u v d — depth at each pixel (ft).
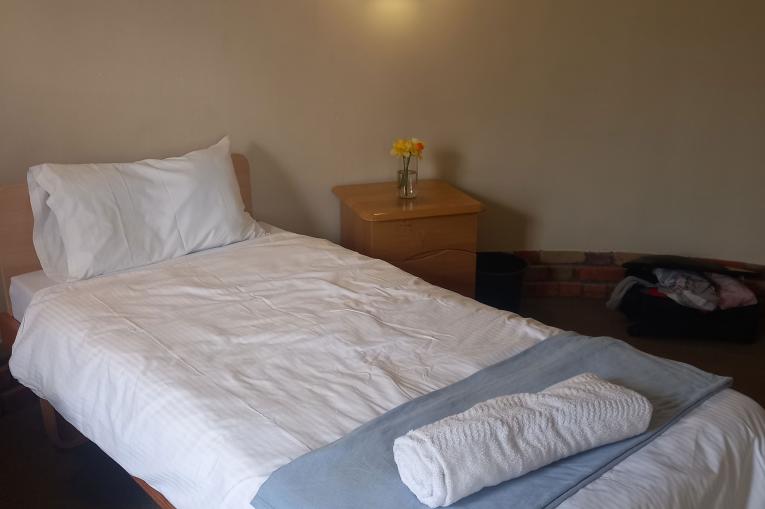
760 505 5.09
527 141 11.69
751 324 10.57
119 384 5.82
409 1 10.52
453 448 4.25
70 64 8.57
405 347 6.20
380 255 9.92
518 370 5.75
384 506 4.19
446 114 11.30
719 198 11.74
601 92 11.48
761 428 5.29
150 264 8.16
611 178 11.91
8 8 8.06
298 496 4.29
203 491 4.78
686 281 10.64
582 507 4.23
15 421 8.59
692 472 4.66
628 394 4.93
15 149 8.48
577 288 12.34
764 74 11.02
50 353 6.68
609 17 11.11
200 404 5.29
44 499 7.27
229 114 9.84
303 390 5.50
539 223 12.17
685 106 11.41
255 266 8.13
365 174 11.16
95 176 8.00
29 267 8.23
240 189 9.89
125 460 5.67
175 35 9.16
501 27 11.03
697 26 11.02
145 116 9.23
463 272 10.43
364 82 10.66
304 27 10.00
